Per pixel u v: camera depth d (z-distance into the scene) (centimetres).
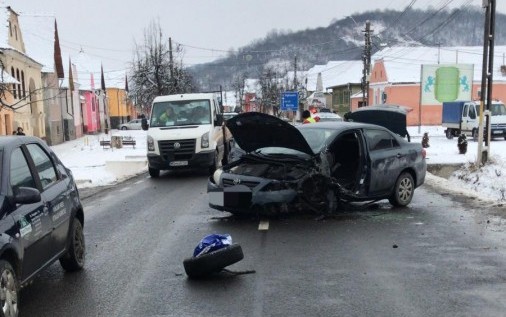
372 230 817
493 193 1267
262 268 628
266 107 8156
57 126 4347
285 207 882
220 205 896
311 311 491
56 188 586
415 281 570
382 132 991
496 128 2903
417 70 5294
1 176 477
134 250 727
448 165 1780
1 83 1574
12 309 445
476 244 721
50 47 4391
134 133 5603
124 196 1259
